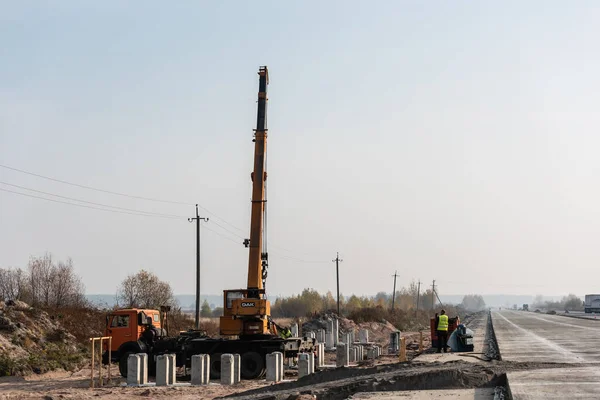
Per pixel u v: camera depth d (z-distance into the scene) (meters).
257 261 33.53
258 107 34.91
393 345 44.94
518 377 21.06
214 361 32.16
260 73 35.25
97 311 54.12
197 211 56.41
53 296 55.09
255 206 34.00
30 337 39.47
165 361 27.95
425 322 124.44
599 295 140.38
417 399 18.81
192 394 25.09
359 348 38.97
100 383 28.20
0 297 45.97
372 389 21.19
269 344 32.22
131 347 32.47
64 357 38.06
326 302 146.38
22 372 33.09
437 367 24.75
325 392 21.44
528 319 99.25
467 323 84.81
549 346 36.47
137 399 23.94
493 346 39.28
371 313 92.38
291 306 143.12
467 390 20.36
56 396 24.09
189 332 34.38
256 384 27.78
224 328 32.78
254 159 34.44
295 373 32.66
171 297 65.56
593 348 34.72
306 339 35.06
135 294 62.19
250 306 32.50
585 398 16.91
